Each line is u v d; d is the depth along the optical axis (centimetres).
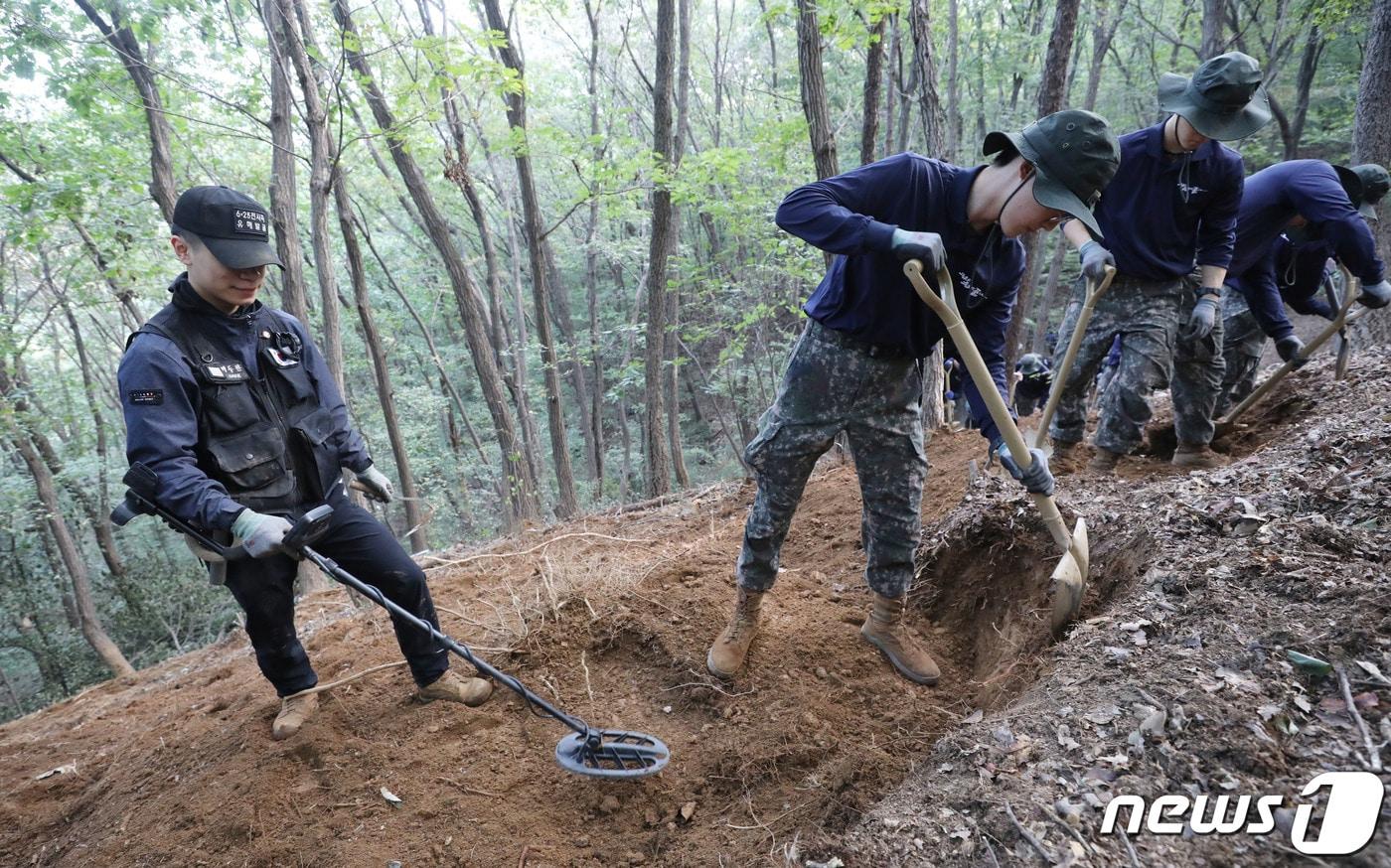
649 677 296
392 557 264
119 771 304
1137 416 376
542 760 259
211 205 219
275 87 576
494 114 1241
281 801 248
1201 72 322
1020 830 160
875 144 553
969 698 274
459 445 1344
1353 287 408
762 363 1342
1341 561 220
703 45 1550
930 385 570
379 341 707
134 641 1316
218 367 232
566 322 1623
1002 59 1299
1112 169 194
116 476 1280
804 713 255
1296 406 468
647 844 225
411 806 241
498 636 328
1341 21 1119
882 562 274
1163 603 225
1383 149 590
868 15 510
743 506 513
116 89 645
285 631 268
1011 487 354
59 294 1052
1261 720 171
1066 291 1852
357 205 1398
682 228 1522
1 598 1290
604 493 1395
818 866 173
